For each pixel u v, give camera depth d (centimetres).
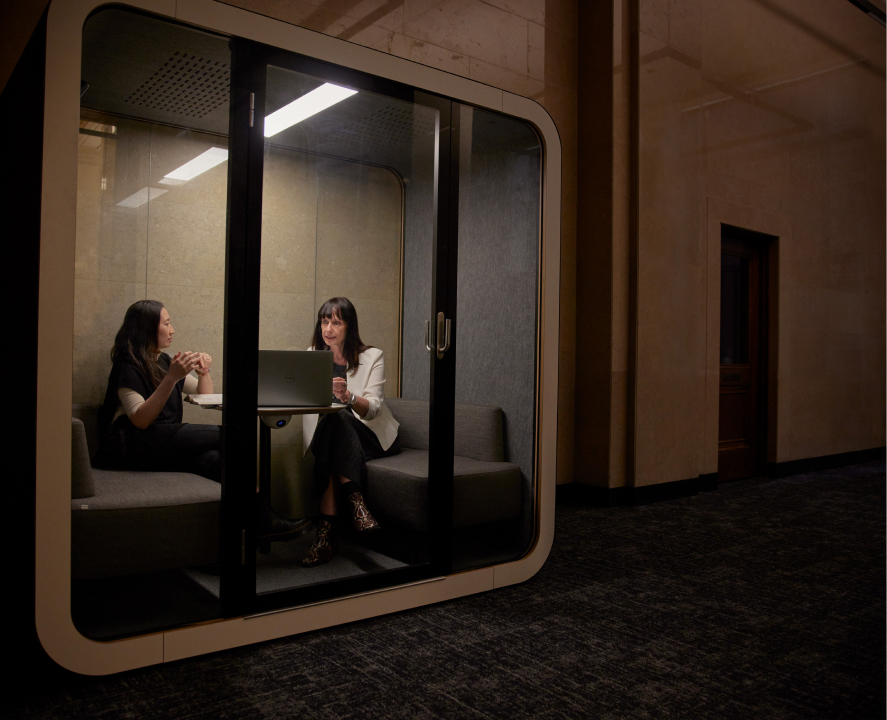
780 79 551
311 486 287
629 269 429
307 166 294
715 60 489
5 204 213
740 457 541
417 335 315
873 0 637
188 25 187
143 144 255
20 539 184
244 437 198
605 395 421
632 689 176
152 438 233
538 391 269
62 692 168
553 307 269
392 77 226
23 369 180
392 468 273
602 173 425
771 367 555
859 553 319
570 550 315
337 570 260
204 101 238
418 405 307
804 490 493
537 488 269
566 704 167
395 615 226
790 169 564
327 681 176
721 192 496
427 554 254
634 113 426
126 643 176
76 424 192
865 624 227
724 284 529
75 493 192
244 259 199
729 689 178
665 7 442
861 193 650
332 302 289
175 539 204
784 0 554
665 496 443
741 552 317
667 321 443
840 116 620
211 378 276
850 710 167
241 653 193
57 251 167
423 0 363
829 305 609
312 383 254
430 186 308
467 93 246
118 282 253
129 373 232
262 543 278
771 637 214
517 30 407
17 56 241
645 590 258
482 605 238
